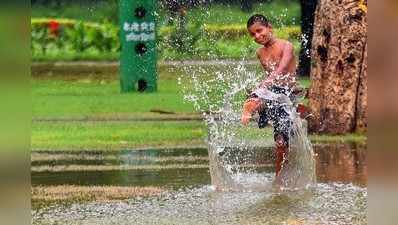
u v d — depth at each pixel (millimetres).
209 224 13609
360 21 23141
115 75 38406
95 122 25984
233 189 16172
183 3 41938
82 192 16109
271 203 14992
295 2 44125
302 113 16984
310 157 16469
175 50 40500
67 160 19766
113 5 44875
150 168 18641
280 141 16422
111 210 14641
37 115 27312
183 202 15188
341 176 17266
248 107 16422
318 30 23562
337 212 14203
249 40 40938
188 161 19547
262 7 44500
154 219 13969
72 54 42562
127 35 34156
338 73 23250
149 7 34375
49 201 15305
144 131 24312
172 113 28078
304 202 14977
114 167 18828
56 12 44906
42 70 38969
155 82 34031
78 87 35000
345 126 23188
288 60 16531
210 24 42094
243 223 13633
